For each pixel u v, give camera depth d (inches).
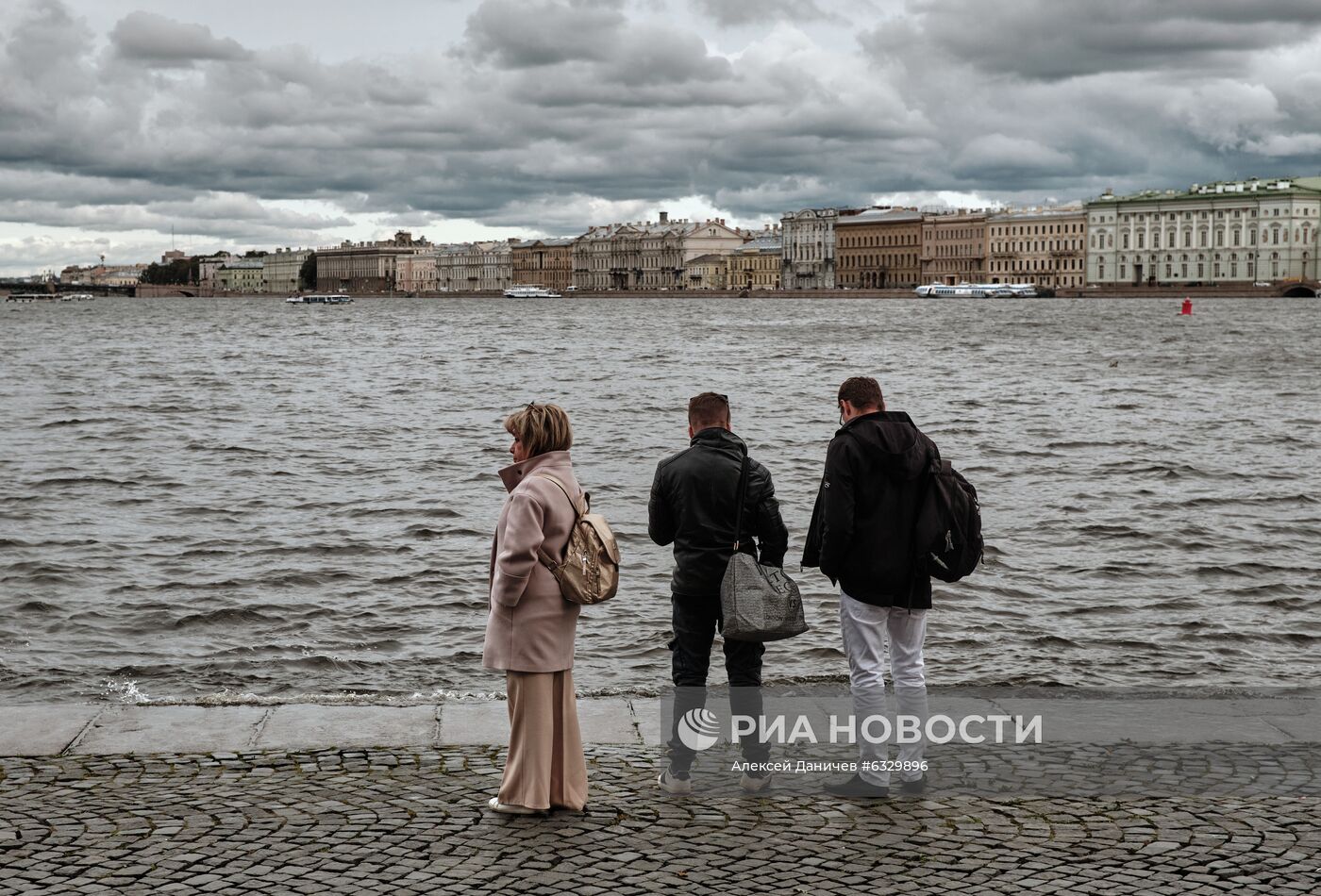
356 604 756.0
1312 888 260.5
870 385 323.6
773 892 260.7
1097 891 259.9
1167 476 1216.2
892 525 315.6
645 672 617.0
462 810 303.6
